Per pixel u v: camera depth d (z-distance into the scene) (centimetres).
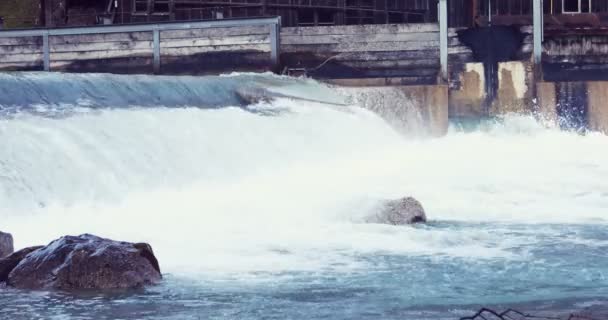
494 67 4091
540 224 2339
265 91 3569
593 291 1499
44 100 2708
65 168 2419
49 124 2530
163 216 2267
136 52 4316
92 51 4350
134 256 1552
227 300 1432
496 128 4053
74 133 2548
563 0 5328
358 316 1321
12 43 4419
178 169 2786
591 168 3353
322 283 1564
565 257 1831
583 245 1988
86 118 2670
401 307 1377
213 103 3331
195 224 2162
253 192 2688
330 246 1923
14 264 1569
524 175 3192
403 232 2083
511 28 4097
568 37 4112
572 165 3406
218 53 4247
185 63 4275
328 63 4181
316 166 3253
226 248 1888
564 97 4038
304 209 2347
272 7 5281
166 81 3250
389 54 4144
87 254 1527
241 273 1645
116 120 2756
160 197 2548
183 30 4269
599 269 1700
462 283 1568
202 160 2883
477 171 3250
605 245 1988
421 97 3994
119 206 2405
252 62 4212
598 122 4016
